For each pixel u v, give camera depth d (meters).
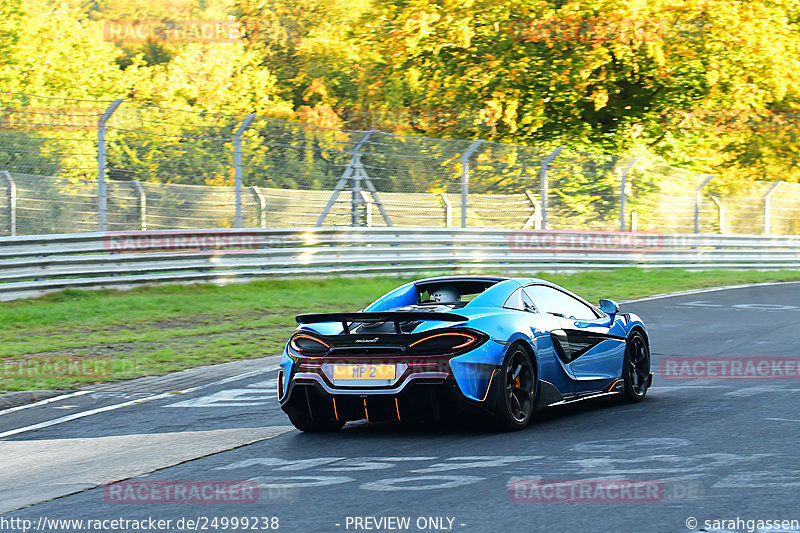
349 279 70.25
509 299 27.50
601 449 22.97
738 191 99.50
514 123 113.88
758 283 82.69
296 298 61.44
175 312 54.94
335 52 157.50
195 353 42.81
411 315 25.05
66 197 60.19
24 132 59.22
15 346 43.84
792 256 100.25
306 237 69.38
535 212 83.19
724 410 28.30
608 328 30.23
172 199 64.56
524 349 26.27
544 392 26.94
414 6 116.19
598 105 113.75
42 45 150.12
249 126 68.38
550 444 23.77
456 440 24.86
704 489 18.70
